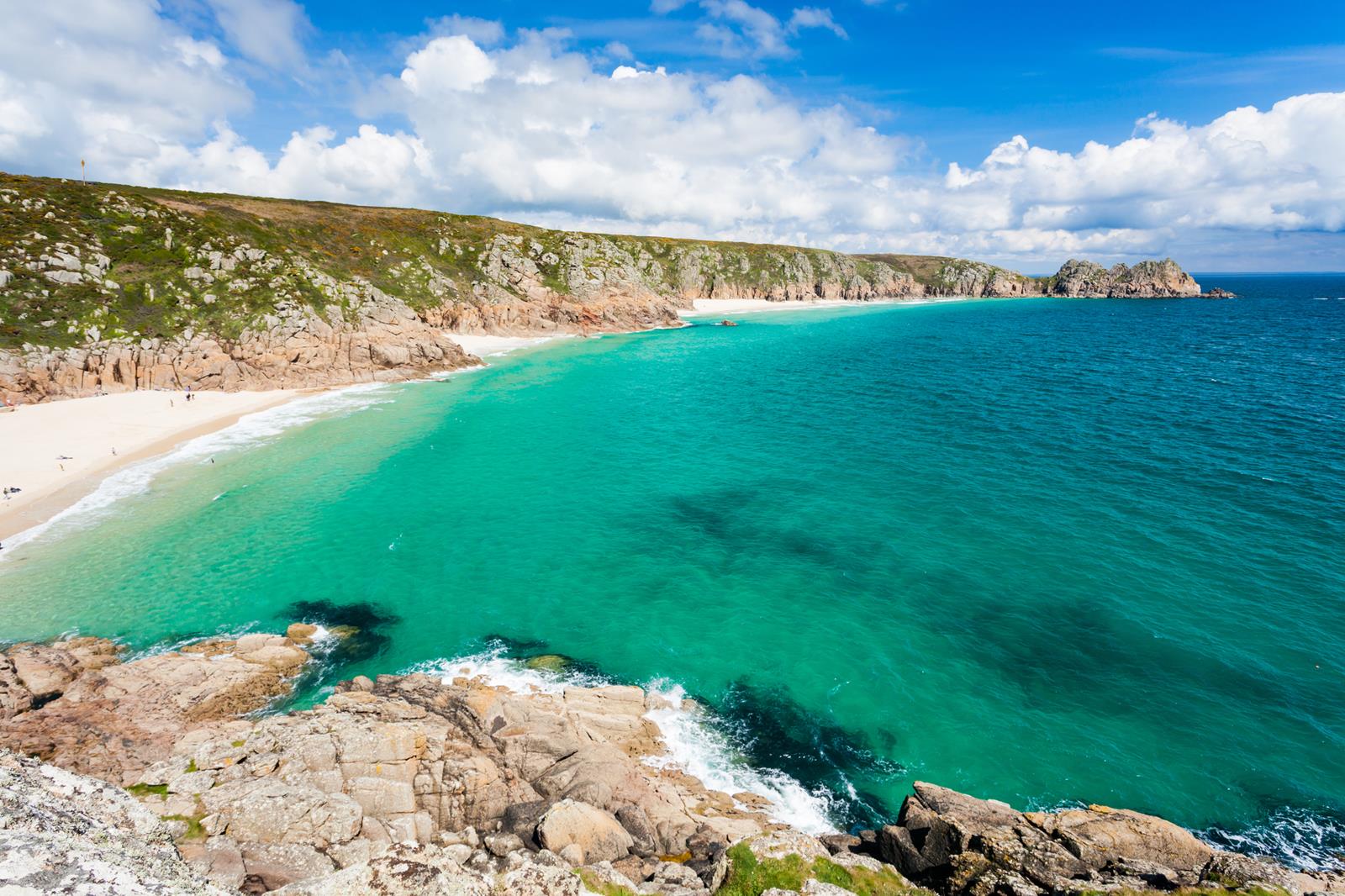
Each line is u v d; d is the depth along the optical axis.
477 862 15.10
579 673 26.73
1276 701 23.80
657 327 152.88
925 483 45.28
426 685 24.48
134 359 66.31
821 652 27.69
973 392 75.69
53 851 9.31
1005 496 42.44
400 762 19.02
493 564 35.53
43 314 64.19
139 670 24.62
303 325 78.69
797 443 56.31
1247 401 65.94
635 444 56.97
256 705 24.39
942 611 30.17
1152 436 54.16
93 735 20.92
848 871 14.38
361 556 36.28
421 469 50.22
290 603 31.73
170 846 12.64
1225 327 139.00
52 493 43.62
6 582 32.66
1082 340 121.62
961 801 17.17
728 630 29.44
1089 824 15.52
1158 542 35.31
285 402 71.12
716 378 88.88
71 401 60.91
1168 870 13.93
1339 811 19.44
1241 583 31.05
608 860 16.88
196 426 59.44
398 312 93.56
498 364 99.44
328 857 15.21
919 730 23.39
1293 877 13.09
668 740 23.28
